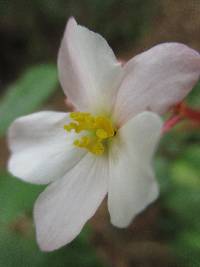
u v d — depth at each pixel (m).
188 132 0.08
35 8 0.15
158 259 0.08
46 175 0.05
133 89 0.05
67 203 0.05
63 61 0.05
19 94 0.07
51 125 0.05
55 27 0.15
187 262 0.07
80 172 0.05
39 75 0.07
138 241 0.09
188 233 0.07
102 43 0.05
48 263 0.07
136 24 0.14
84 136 0.05
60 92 0.12
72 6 0.14
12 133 0.05
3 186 0.06
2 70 0.15
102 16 0.14
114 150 0.05
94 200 0.05
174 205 0.07
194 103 0.08
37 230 0.05
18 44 0.15
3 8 0.15
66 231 0.05
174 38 0.13
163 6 0.14
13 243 0.07
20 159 0.05
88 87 0.05
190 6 0.14
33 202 0.06
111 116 0.05
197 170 0.07
